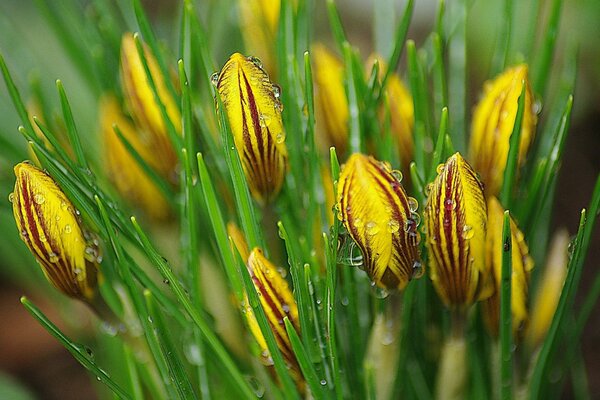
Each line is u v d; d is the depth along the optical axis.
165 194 0.32
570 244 0.31
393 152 0.32
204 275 0.33
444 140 0.30
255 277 0.29
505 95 0.30
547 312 0.32
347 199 0.28
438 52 0.32
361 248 0.29
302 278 0.29
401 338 0.31
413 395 0.33
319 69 0.32
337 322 0.31
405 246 0.29
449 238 0.29
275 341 0.29
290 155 0.31
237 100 0.29
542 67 0.33
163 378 0.30
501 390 0.30
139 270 0.31
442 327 0.32
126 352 0.32
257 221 0.29
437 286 0.30
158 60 0.31
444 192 0.28
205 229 0.33
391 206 0.28
